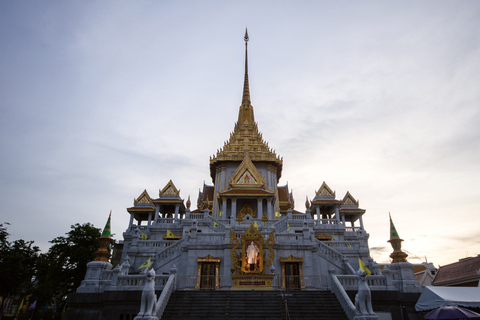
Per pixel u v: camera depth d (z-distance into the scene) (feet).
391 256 81.87
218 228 132.67
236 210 178.40
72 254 133.49
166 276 76.54
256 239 91.97
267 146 226.58
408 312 71.36
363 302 58.34
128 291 72.43
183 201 172.24
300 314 65.46
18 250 137.39
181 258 96.32
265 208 178.91
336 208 173.47
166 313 66.28
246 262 89.20
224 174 206.28
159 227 150.00
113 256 156.76
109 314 70.59
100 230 142.61
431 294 58.85
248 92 277.64
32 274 138.62
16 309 184.96
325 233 147.95
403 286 75.72
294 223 133.80
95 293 72.79
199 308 67.77
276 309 67.21
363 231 152.35
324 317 64.69
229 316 64.80
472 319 60.80
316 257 96.48
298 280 91.20
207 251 94.48
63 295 147.64
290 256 93.81
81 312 71.36
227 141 232.94
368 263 102.47
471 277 124.67
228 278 88.53
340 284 72.54
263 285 83.76
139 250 110.01
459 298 56.65
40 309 163.43
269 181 205.67
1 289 122.62
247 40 313.94
